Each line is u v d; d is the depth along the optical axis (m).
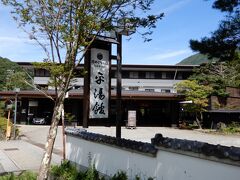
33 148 15.35
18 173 9.75
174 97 32.84
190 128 31.92
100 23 5.62
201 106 31.41
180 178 5.46
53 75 5.85
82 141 8.96
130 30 6.11
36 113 36.44
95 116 7.69
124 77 43.75
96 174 7.48
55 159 11.56
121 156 7.14
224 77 35.50
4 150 14.67
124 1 5.58
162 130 29.47
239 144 19.25
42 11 5.80
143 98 32.59
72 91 32.88
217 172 4.76
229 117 31.53
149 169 6.25
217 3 8.64
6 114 31.59
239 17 8.49
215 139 22.30
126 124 32.66
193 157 5.22
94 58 7.68
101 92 7.78
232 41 8.51
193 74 41.12
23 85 7.50
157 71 43.94
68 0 5.52
